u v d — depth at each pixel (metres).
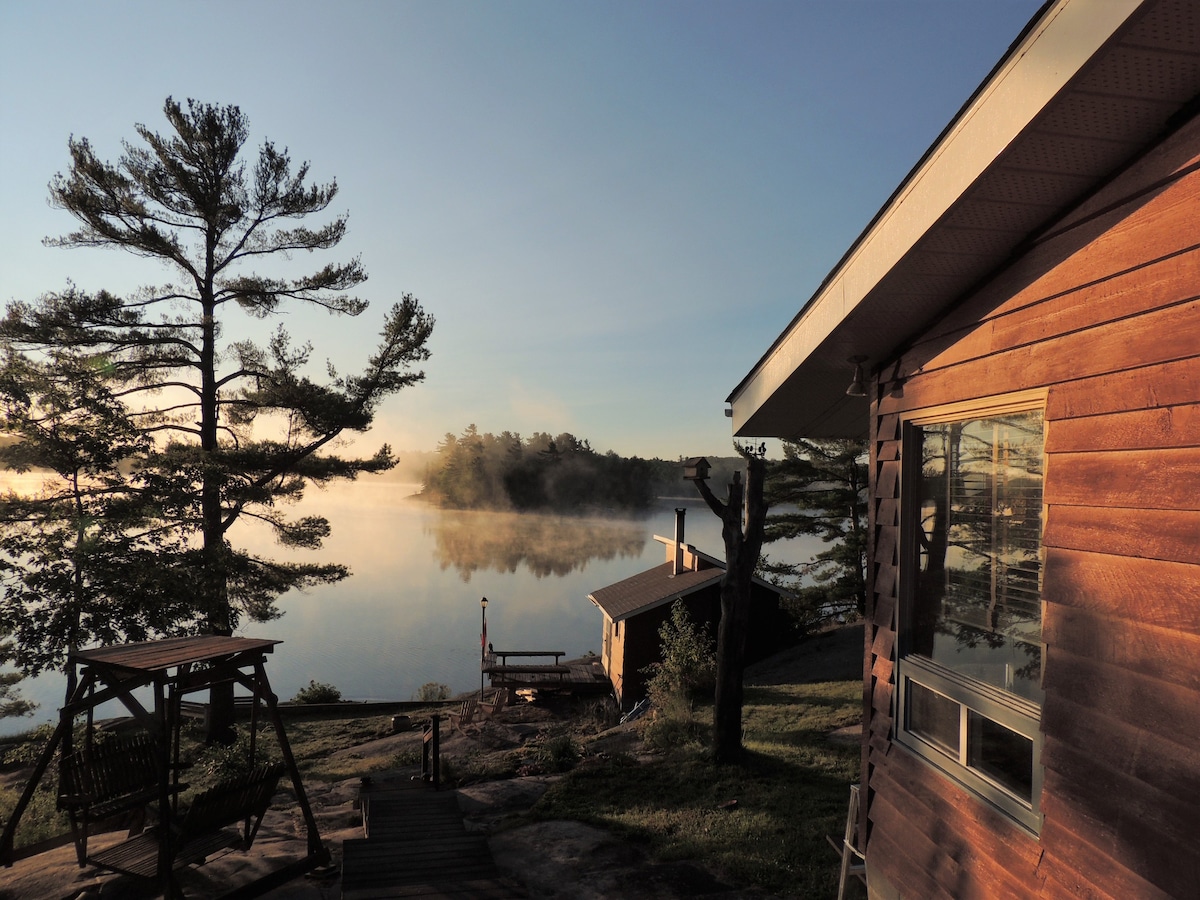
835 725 13.06
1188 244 2.69
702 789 9.83
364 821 8.98
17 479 15.83
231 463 18.28
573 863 7.27
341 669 44.28
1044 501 3.41
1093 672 3.02
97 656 6.55
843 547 25.16
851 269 4.41
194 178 18.45
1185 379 2.67
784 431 7.08
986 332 3.97
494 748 17.16
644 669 20.66
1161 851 2.62
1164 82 2.58
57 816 8.59
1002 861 3.53
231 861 7.06
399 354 20.42
